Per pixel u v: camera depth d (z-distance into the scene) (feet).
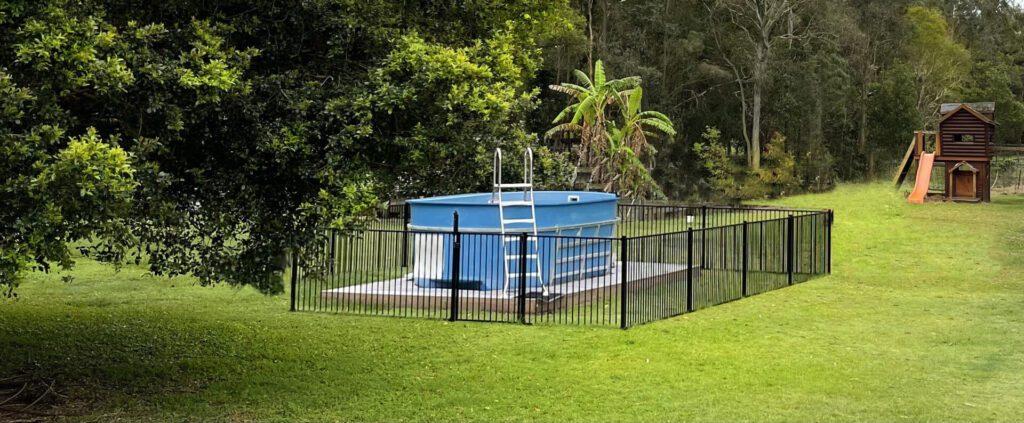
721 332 36.52
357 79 26.55
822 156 161.27
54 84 20.21
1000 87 191.42
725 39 167.12
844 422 23.49
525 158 42.83
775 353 32.42
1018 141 200.34
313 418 24.56
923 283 50.98
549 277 44.70
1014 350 32.76
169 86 22.38
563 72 155.63
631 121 96.22
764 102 164.45
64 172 18.52
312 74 26.89
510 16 42.42
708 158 150.61
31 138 18.93
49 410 25.13
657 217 77.36
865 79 179.01
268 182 26.25
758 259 54.44
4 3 19.54
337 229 25.77
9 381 28.14
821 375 28.91
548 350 33.04
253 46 26.32
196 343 34.88
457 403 26.03
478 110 25.70
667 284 41.57
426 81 25.07
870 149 179.22
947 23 211.20
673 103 164.45
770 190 148.36
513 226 43.91
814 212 55.21
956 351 32.71
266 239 26.78
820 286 50.21
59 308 42.55
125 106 22.25
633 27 161.89
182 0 25.13
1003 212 81.97
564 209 46.65
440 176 30.71
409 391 27.53
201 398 26.63
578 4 161.38
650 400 26.03
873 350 32.94
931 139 161.99
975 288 48.93
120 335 36.24
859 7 185.98
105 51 21.56
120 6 24.38
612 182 93.97
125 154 19.81
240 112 24.40
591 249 47.47
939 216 79.92
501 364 30.99
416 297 42.34
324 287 47.24
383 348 33.86
